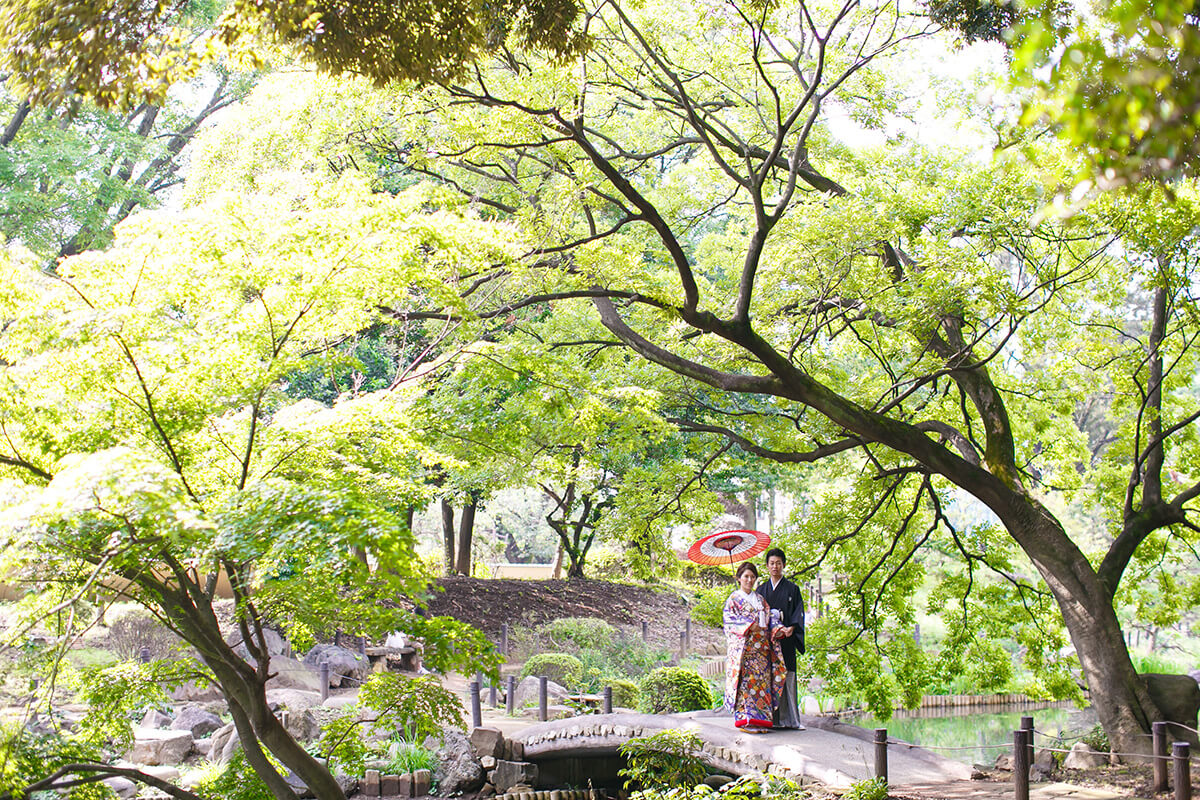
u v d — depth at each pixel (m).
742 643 9.89
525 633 20.28
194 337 6.11
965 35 9.22
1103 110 2.59
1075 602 11.34
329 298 6.12
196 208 6.08
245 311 6.22
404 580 5.24
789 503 36.25
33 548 4.99
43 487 5.38
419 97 9.96
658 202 15.05
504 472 9.25
